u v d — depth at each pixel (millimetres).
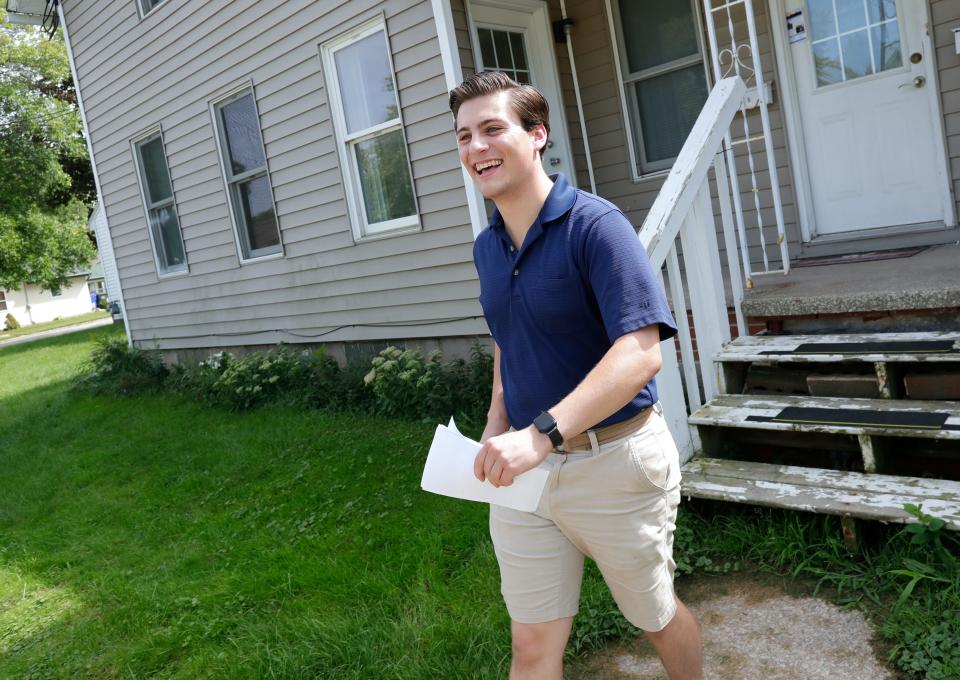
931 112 4684
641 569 1791
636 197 6203
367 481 4699
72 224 30547
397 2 5805
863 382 3223
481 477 1528
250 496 4938
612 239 1571
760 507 3055
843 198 5133
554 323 1687
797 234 5297
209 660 3033
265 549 4008
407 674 2592
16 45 22094
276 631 3041
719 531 3062
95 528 5016
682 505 3221
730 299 4066
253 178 7832
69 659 3322
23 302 45938
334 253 7059
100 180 10250
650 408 1793
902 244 4871
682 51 5762
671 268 3365
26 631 3691
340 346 7348
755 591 2736
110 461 6566
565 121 6262
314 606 3238
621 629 2643
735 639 2492
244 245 8188
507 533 1845
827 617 2506
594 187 6426
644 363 1517
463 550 3463
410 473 4660
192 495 5238
